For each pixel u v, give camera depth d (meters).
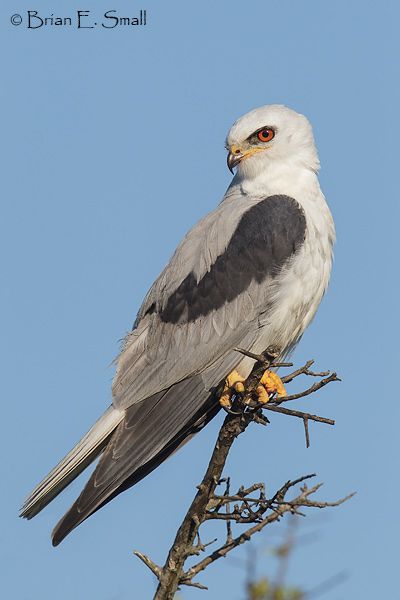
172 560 6.93
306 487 6.98
